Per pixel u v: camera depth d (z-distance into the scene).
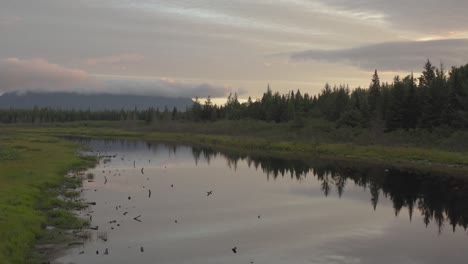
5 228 24.19
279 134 122.38
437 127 90.69
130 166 62.75
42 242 24.81
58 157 65.25
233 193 43.69
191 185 47.59
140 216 32.41
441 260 24.44
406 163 72.88
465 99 90.50
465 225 32.50
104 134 157.00
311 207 38.00
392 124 98.81
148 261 22.84
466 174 60.34
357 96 140.25
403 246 26.97
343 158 80.81
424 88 101.69
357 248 26.33
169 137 143.50
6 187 36.53
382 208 38.03
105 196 39.28
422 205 39.56
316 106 150.50
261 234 28.81
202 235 28.14
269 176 56.81
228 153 89.44
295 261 23.61
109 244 25.34
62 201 34.84
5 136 118.56
